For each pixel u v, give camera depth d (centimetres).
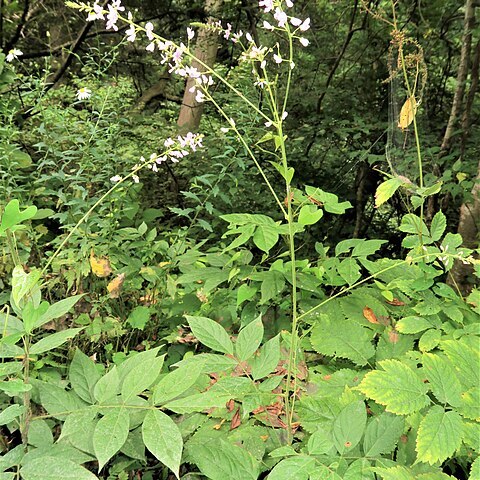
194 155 478
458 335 162
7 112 333
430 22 574
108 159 319
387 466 113
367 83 610
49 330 223
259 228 150
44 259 246
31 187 308
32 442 127
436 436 103
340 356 168
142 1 566
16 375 169
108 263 224
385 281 188
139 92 749
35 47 663
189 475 145
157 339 236
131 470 157
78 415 117
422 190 175
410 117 183
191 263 241
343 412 121
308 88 591
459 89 416
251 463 120
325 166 565
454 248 178
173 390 111
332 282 187
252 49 136
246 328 144
